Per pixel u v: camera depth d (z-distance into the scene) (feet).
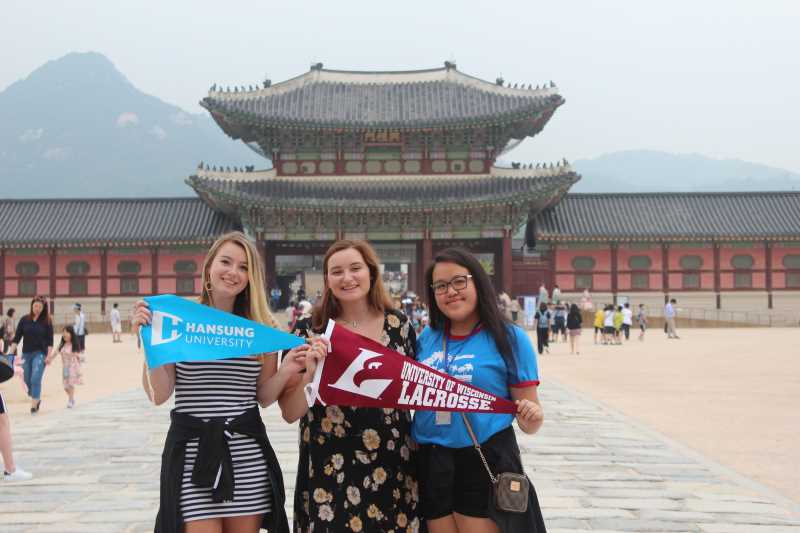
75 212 202.08
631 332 181.47
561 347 138.62
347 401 20.93
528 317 177.68
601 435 52.24
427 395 20.85
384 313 23.07
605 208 205.16
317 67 207.31
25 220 197.88
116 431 54.90
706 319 196.03
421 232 194.08
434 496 21.22
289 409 21.49
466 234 192.44
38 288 195.31
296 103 198.70
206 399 20.21
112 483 38.78
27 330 65.82
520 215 188.85
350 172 197.16
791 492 36.91
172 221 200.85
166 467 19.88
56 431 55.42
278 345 20.76
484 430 21.03
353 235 194.18
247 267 22.24
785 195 206.28
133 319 20.61
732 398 70.64
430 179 195.83
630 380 85.15
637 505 34.14
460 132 194.49
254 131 195.21
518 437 51.39
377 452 21.25
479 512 20.86
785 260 197.36
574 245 197.36
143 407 67.87
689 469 41.63
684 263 197.57
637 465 42.75
